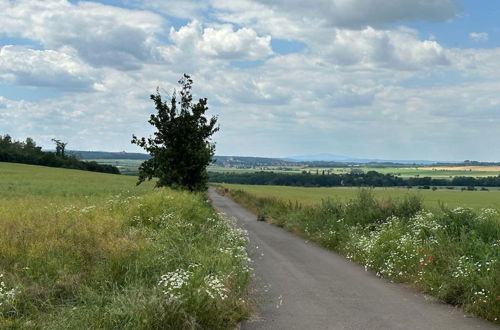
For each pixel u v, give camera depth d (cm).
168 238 1105
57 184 5072
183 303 632
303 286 977
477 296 795
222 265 878
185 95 3159
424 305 839
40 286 710
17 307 642
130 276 764
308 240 1845
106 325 580
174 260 878
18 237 926
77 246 898
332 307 811
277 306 807
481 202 4716
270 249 1552
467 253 993
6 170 8269
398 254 1149
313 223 1966
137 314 587
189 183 3180
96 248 892
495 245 995
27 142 14425
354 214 1875
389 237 1334
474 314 782
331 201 2327
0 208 1534
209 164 3294
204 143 3247
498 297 748
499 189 10088
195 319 620
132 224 1352
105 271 785
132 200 1736
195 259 902
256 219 2867
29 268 762
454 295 854
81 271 793
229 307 719
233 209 3794
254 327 691
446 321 739
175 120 3120
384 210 1814
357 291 945
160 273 791
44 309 654
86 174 9338
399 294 925
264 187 9906
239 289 803
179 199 1858
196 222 1505
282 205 2972
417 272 1006
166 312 605
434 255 1049
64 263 807
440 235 1172
